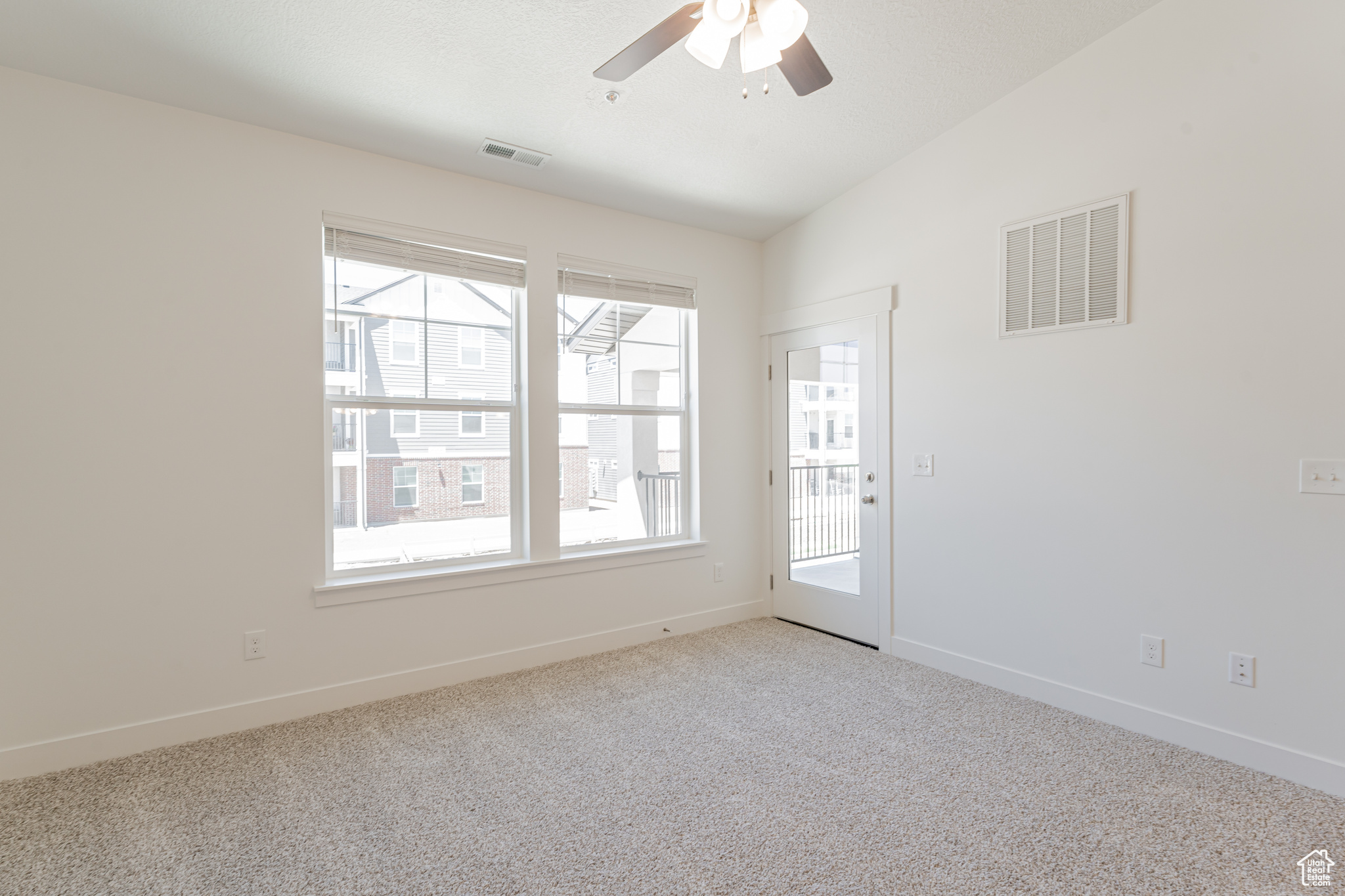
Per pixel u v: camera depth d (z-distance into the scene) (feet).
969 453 10.19
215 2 6.61
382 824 6.45
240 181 8.53
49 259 7.39
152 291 7.95
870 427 11.71
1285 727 7.18
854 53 8.46
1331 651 6.89
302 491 8.95
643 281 12.32
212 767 7.54
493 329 10.84
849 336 12.09
